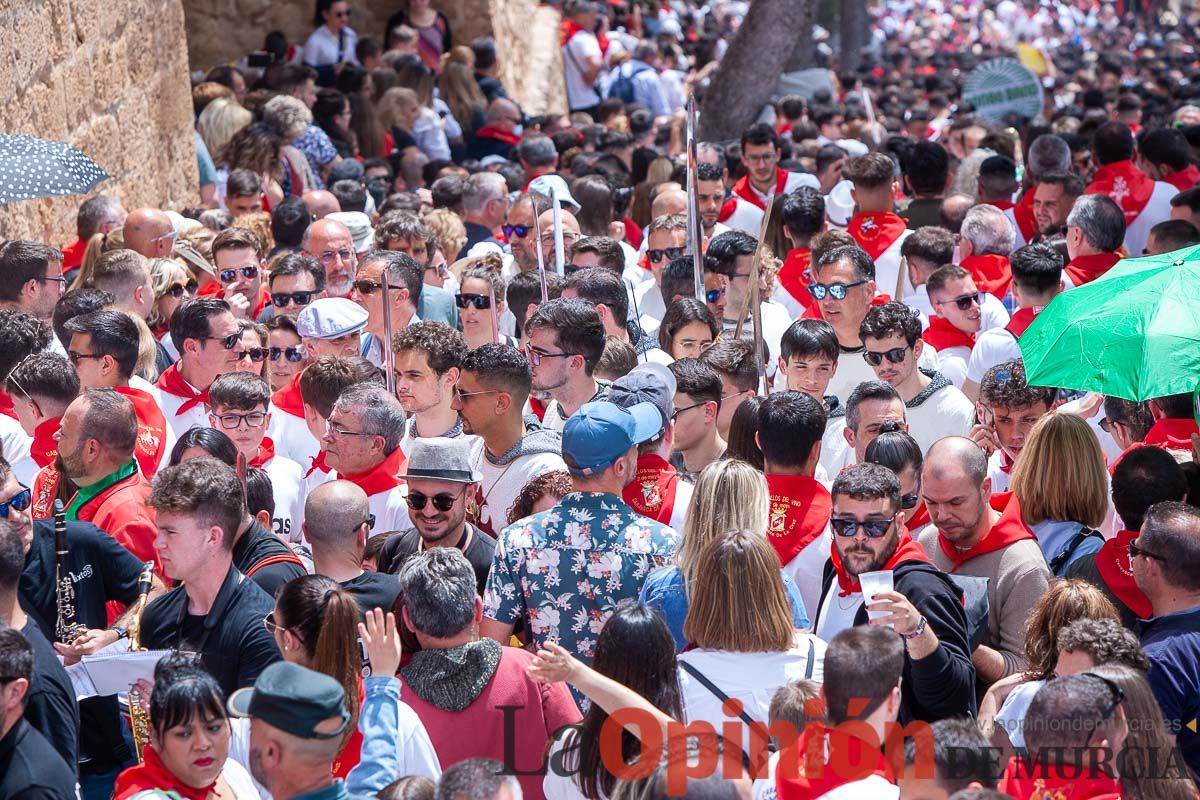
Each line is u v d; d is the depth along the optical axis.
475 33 35.75
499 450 10.96
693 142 14.04
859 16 54.53
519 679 8.16
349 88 28.97
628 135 29.88
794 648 8.05
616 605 8.98
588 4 42.75
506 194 19.33
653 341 14.48
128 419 9.98
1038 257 13.78
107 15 19.34
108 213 16.38
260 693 6.71
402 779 6.87
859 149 27.77
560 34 43.69
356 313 12.91
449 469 9.59
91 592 9.02
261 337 13.00
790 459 10.02
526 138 22.86
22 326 11.52
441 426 11.60
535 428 11.45
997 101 30.33
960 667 8.16
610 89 41.75
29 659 7.14
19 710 7.12
